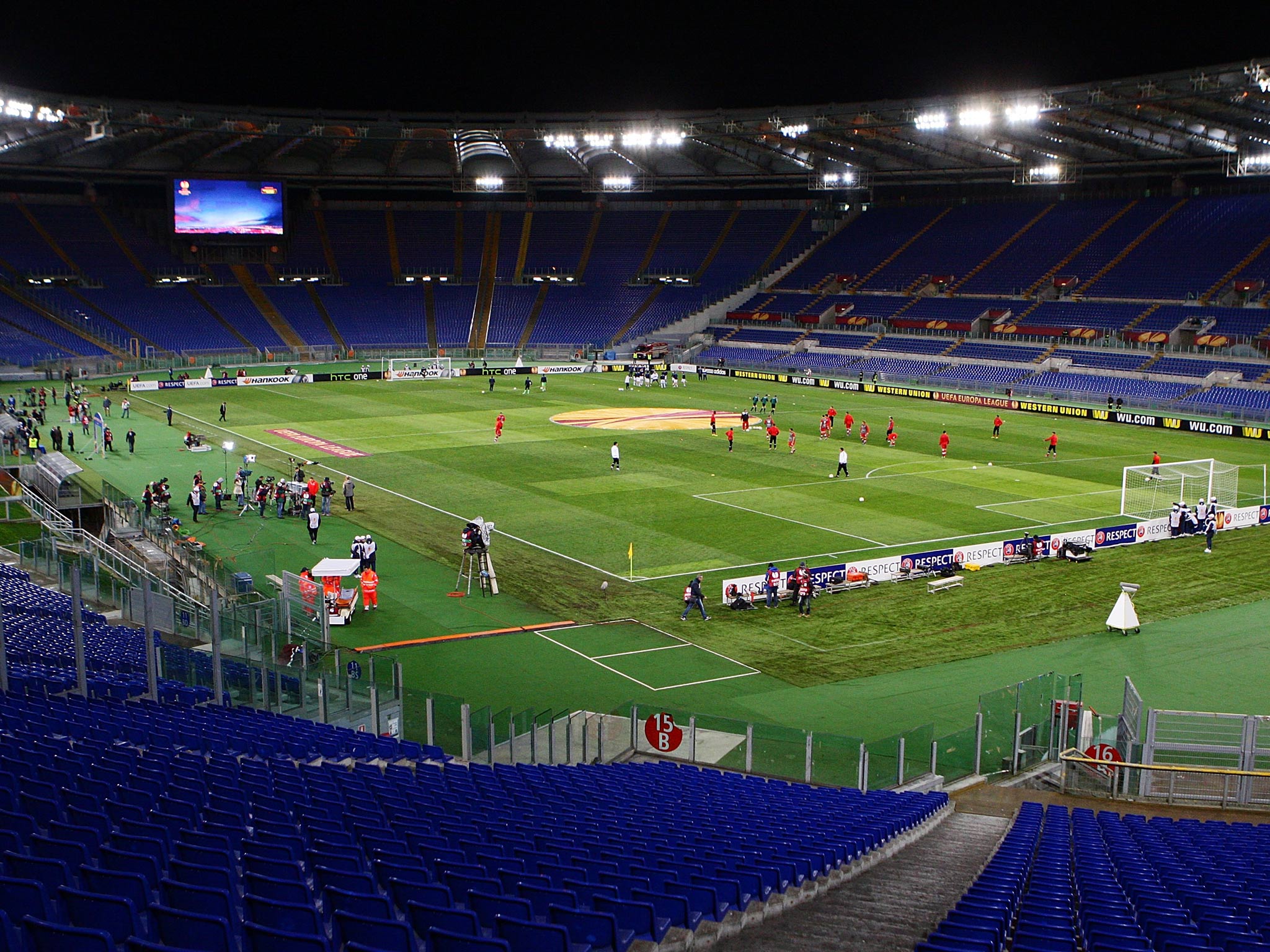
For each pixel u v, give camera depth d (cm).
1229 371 8950
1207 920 1280
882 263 12719
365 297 13100
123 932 912
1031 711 2736
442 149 12269
